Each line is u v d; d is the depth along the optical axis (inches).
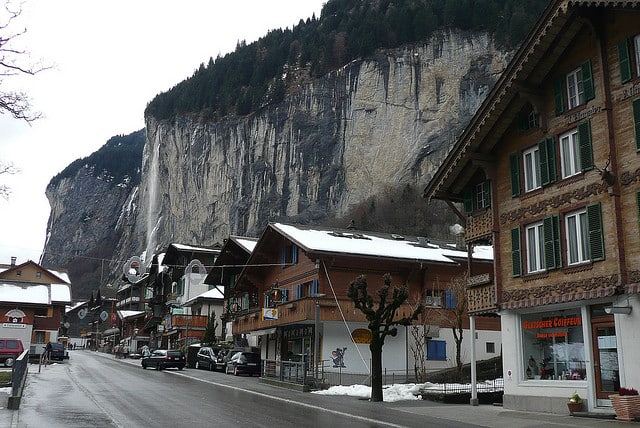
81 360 2154.3
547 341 774.5
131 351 2760.8
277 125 5027.1
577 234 732.7
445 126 4288.9
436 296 1416.1
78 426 532.1
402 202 4114.2
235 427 556.7
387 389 1010.7
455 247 1697.8
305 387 1093.1
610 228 679.7
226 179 5300.2
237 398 868.0
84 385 1003.9
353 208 4387.3
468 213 945.5
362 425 600.1
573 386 718.5
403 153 4367.6
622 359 651.5
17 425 525.0
